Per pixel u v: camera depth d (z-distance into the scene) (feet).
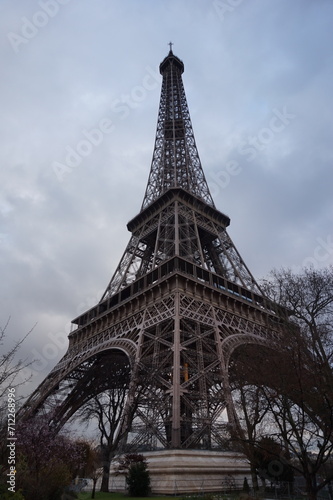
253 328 218.59
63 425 205.16
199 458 128.98
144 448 142.51
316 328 113.91
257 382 99.96
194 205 288.71
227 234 291.99
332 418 79.10
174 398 138.00
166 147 359.66
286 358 93.30
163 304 192.44
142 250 287.07
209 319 190.29
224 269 273.54
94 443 247.50
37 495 84.99
